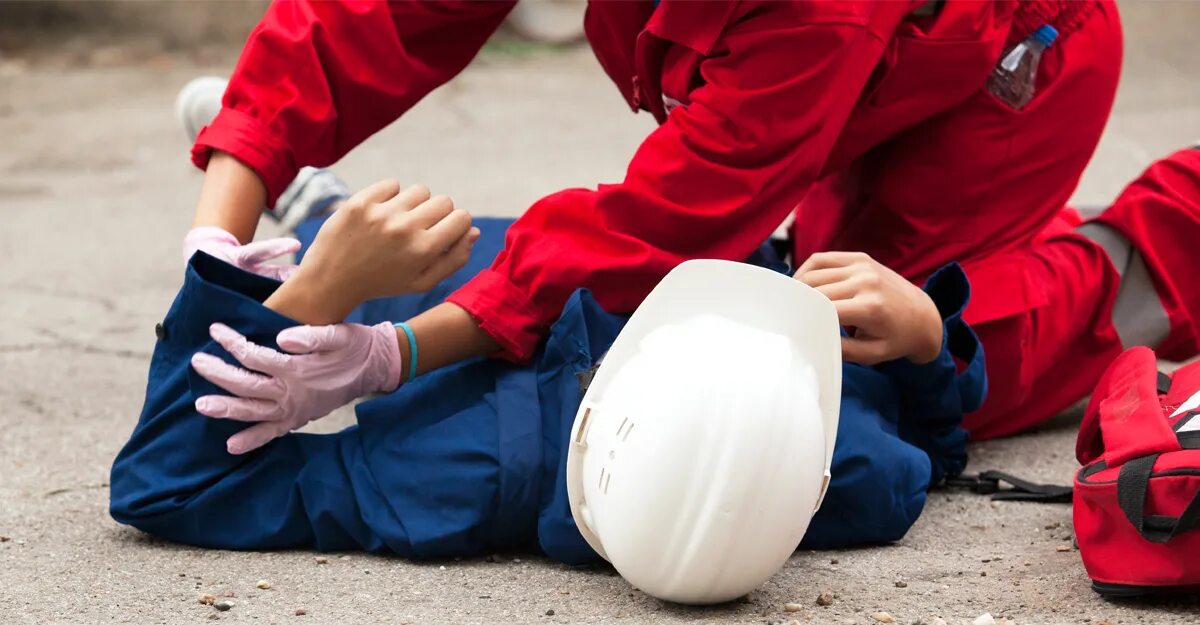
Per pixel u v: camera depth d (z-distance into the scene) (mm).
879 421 2416
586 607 2029
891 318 2316
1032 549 2318
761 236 2471
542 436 2271
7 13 11180
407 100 2832
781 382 1918
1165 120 7766
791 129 2381
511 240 2387
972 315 2781
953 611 2004
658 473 1896
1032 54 2768
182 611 2020
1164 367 3732
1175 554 1951
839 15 2344
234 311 2246
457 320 2363
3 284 4855
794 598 2066
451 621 1965
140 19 11367
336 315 2289
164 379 2357
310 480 2307
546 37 11016
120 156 7629
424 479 2268
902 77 2609
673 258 2375
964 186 2807
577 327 2301
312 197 3527
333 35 2709
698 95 2404
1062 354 3002
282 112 2666
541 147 7512
